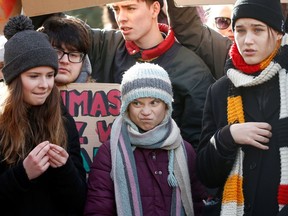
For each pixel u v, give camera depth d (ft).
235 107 10.44
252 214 10.07
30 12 10.91
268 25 10.09
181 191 10.77
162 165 10.85
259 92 10.35
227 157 10.11
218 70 12.87
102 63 12.94
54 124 10.43
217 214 10.50
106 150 10.91
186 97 12.25
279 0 10.32
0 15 11.61
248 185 10.17
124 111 10.88
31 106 10.47
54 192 10.40
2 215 10.32
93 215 10.62
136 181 10.63
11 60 10.18
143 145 10.78
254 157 10.20
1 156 10.21
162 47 12.45
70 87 11.85
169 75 12.35
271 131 10.09
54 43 11.76
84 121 11.70
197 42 12.88
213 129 10.77
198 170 10.59
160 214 10.64
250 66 10.24
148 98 10.74
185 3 11.39
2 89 10.52
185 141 11.39
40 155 9.86
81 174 10.74
